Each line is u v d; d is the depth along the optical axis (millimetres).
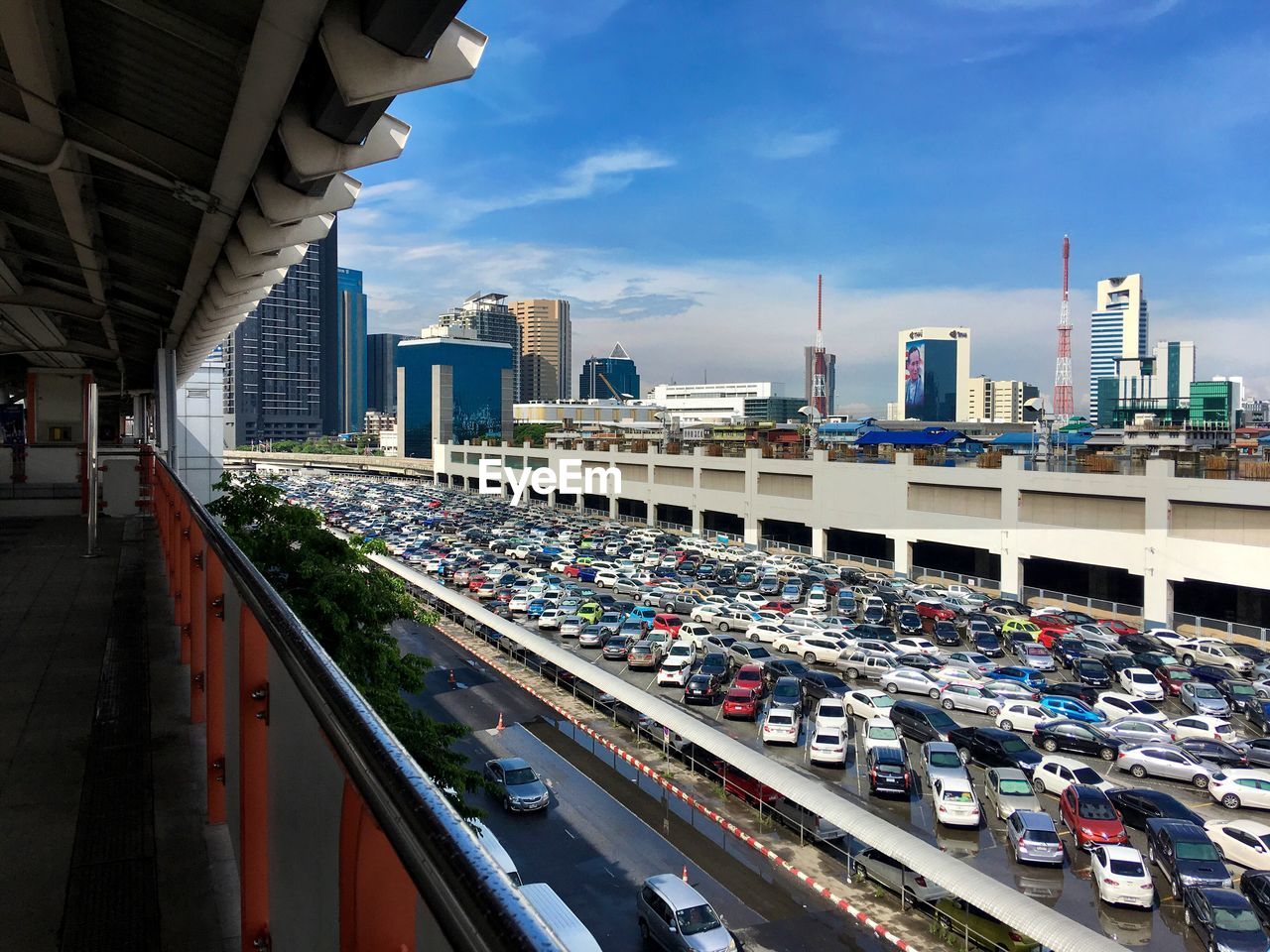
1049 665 30828
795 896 16172
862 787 20172
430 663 15812
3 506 18297
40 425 20719
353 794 1901
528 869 17156
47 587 10352
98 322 19281
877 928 14836
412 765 1590
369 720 1815
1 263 13828
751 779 20156
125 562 12078
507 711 26141
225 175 7879
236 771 3686
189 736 5777
